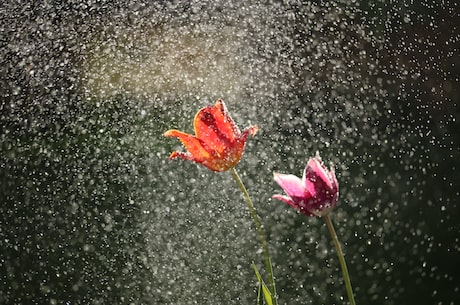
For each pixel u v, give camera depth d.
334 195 0.86
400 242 2.24
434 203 2.44
